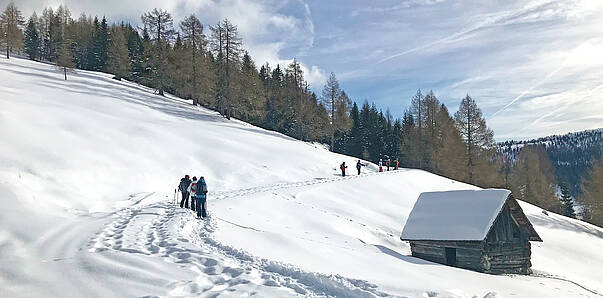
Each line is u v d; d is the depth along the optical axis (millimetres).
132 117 37000
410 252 19531
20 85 39000
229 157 32562
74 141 23812
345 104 62594
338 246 14578
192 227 13477
